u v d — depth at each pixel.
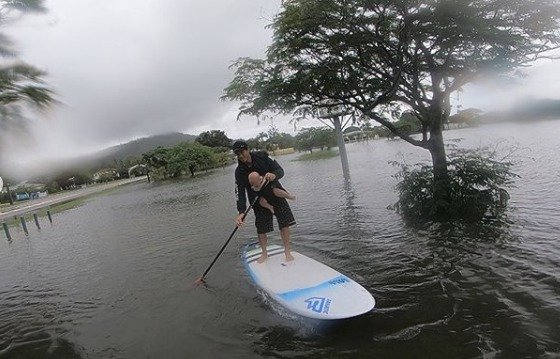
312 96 10.61
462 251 6.98
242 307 6.02
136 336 5.71
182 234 12.63
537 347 4.00
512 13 8.17
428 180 9.84
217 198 21.20
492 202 9.28
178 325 5.81
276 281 5.80
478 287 5.51
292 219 6.46
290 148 72.00
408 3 7.80
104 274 9.39
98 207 28.34
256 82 10.18
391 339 4.51
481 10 7.84
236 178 6.49
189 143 58.06
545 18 7.91
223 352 4.86
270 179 6.14
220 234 11.48
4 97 2.47
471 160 9.66
